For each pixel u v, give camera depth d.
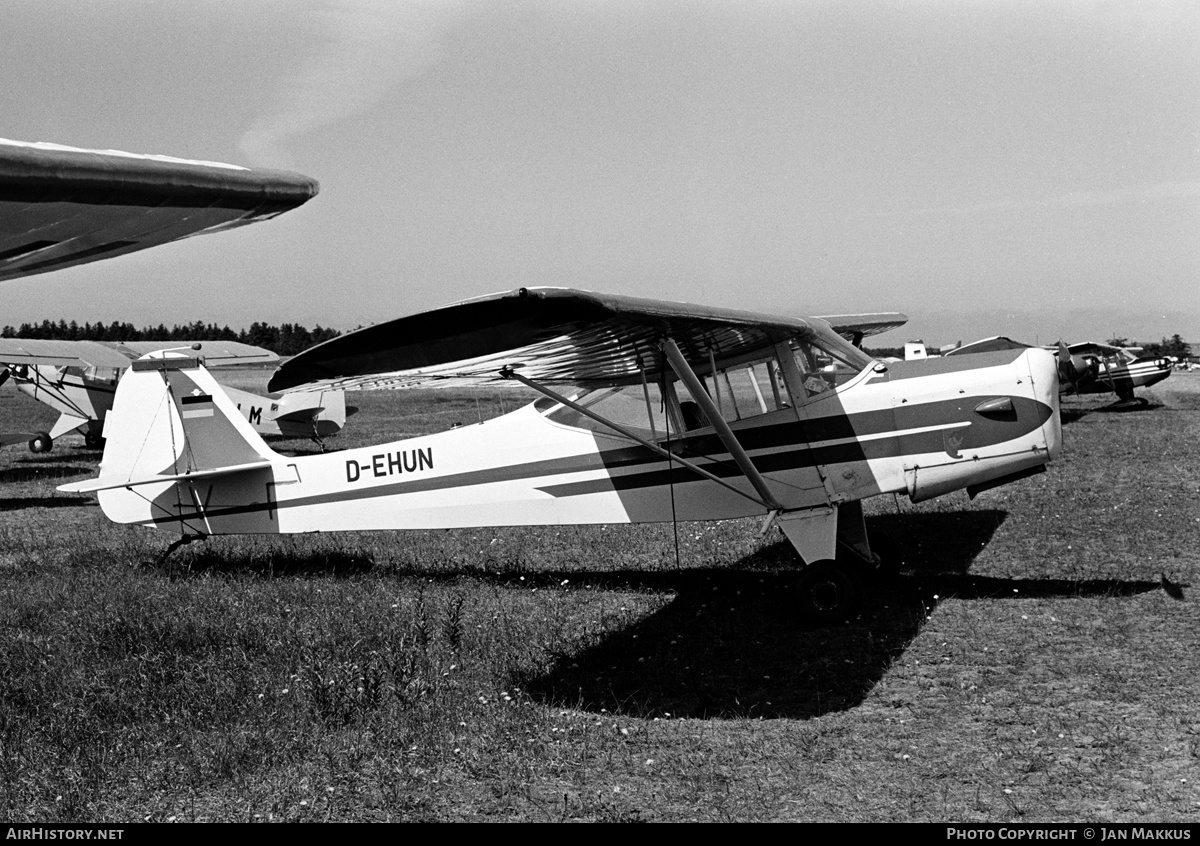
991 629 5.81
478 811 3.60
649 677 5.19
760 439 6.78
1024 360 6.63
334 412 19.58
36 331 71.31
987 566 7.52
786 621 6.29
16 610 6.41
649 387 6.97
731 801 3.61
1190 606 6.07
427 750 4.13
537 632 5.93
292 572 7.92
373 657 5.30
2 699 4.76
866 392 6.70
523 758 4.07
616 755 4.10
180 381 8.18
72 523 11.26
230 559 8.34
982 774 3.76
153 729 4.43
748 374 6.79
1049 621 5.89
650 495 7.10
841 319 11.09
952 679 4.95
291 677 5.00
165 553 8.31
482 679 5.07
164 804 3.71
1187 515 9.17
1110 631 5.61
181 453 8.19
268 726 4.40
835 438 6.67
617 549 8.73
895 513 10.12
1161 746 3.94
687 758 4.05
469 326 3.91
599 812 3.55
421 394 49.38
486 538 9.34
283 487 8.02
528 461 7.40
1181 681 4.72
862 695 4.81
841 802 3.56
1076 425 19.75
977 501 10.55
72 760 4.09
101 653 5.54
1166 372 23.70
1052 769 3.77
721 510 6.94
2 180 1.60
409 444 7.71
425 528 7.68
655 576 7.72
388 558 8.45
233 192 1.90
